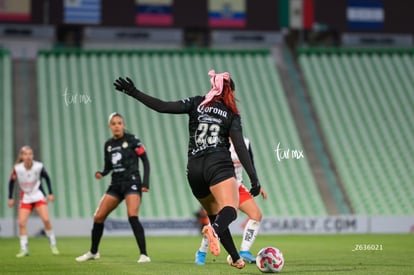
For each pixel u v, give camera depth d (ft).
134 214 150.82
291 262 147.43
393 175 378.32
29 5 407.64
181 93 400.26
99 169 360.07
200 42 431.84
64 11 410.31
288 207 352.49
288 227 319.27
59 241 260.83
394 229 327.06
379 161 385.50
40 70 406.62
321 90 423.64
